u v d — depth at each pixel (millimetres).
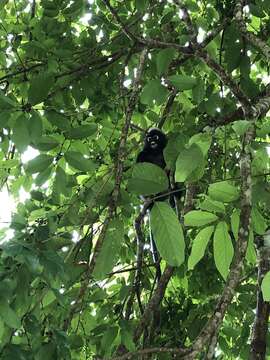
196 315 4262
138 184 2697
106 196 3338
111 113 4645
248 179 2771
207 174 4395
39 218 3111
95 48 4422
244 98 3102
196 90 3721
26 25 4984
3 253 2371
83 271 3125
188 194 3719
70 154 3168
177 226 2662
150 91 3156
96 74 4480
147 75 4605
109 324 3617
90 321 3902
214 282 4562
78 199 3381
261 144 3307
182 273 4523
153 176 2709
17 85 4488
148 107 4992
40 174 3258
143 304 4496
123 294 3654
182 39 3533
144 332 3721
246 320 4367
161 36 4465
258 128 3379
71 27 5023
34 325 2523
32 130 3014
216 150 4492
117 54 4289
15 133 2998
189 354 2240
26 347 2531
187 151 2732
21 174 4543
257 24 5152
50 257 2416
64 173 3346
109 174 3422
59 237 3025
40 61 4273
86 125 3271
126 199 3332
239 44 3996
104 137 4688
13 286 2367
